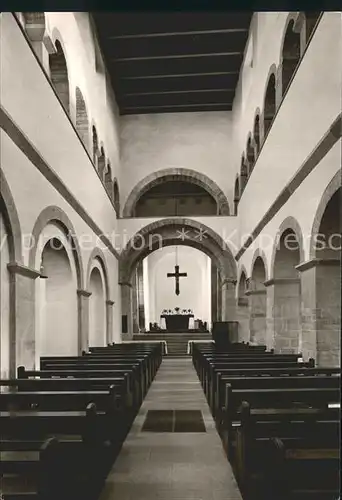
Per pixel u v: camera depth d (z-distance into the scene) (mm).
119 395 6602
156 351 16344
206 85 21062
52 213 10203
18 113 8086
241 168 19922
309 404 5926
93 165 15250
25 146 8289
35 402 5172
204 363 11531
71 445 4398
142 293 31719
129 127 23016
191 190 28156
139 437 7578
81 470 4375
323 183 8453
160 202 28297
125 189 22688
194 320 35625
